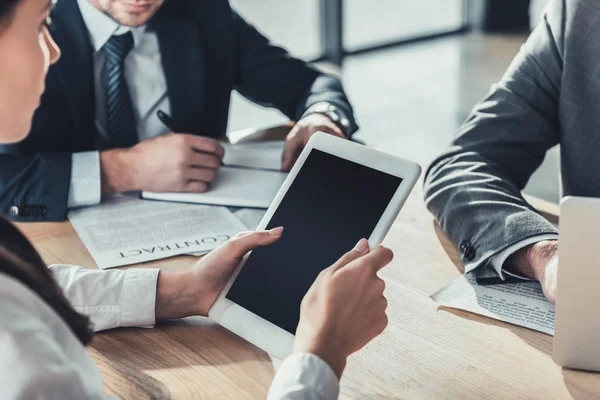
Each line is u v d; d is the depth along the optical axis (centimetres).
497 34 632
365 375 102
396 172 108
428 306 118
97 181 159
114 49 184
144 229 147
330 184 112
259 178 167
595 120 152
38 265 76
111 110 187
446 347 108
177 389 100
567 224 94
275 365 104
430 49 591
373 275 94
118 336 113
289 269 108
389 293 123
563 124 156
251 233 112
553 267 116
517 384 99
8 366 62
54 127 181
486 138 157
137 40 189
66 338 71
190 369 104
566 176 158
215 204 157
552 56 158
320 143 116
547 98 160
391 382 100
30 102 83
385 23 629
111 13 177
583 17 151
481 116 161
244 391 99
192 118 199
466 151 156
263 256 112
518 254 124
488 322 113
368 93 497
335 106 192
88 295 114
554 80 158
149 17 181
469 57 570
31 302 68
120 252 138
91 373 73
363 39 609
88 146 187
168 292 114
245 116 483
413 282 126
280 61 210
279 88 209
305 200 113
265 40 215
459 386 99
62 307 73
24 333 64
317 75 209
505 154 156
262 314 108
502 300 119
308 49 579
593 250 94
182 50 194
